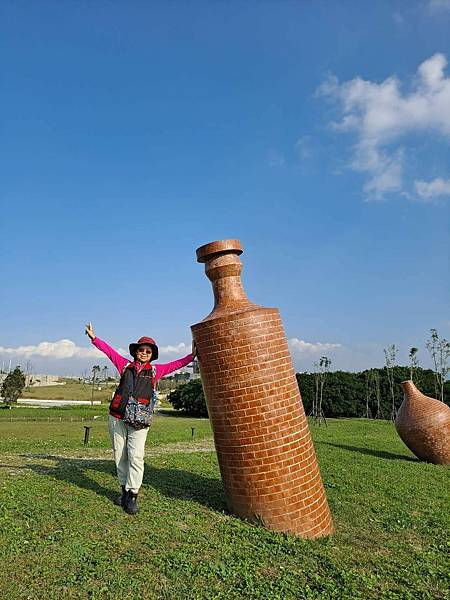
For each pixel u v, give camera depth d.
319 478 6.77
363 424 35.88
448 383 48.94
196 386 54.22
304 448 6.61
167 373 6.84
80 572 4.62
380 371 53.22
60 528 5.64
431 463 14.72
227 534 5.96
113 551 5.16
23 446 14.12
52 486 7.41
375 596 4.66
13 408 46.97
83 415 41.31
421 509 8.16
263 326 6.70
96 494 7.11
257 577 4.88
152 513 6.48
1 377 79.56
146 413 6.47
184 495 7.68
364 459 14.35
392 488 9.80
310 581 4.90
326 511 6.67
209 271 7.34
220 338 6.68
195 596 4.38
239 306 6.98
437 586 5.01
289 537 6.05
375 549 6.05
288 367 6.83
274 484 6.34
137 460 6.45
